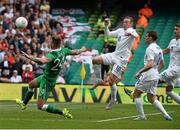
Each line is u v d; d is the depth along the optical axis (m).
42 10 63.03
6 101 49.00
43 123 27.72
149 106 45.25
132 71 60.78
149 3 69.06
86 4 71.31
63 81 55.47
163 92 49.47
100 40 65.31
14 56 54.56
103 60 36.84
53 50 29.09
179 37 34.94
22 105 32.75
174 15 68.12
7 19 58.78
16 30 56.97
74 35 66.38
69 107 41.41
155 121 30.12
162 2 69.69
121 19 69.00
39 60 28.20
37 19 61.03
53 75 29.50
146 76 30.78
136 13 69.69
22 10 61.56
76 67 59.84
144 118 31.23
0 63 53.88
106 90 50.44
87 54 59.34
